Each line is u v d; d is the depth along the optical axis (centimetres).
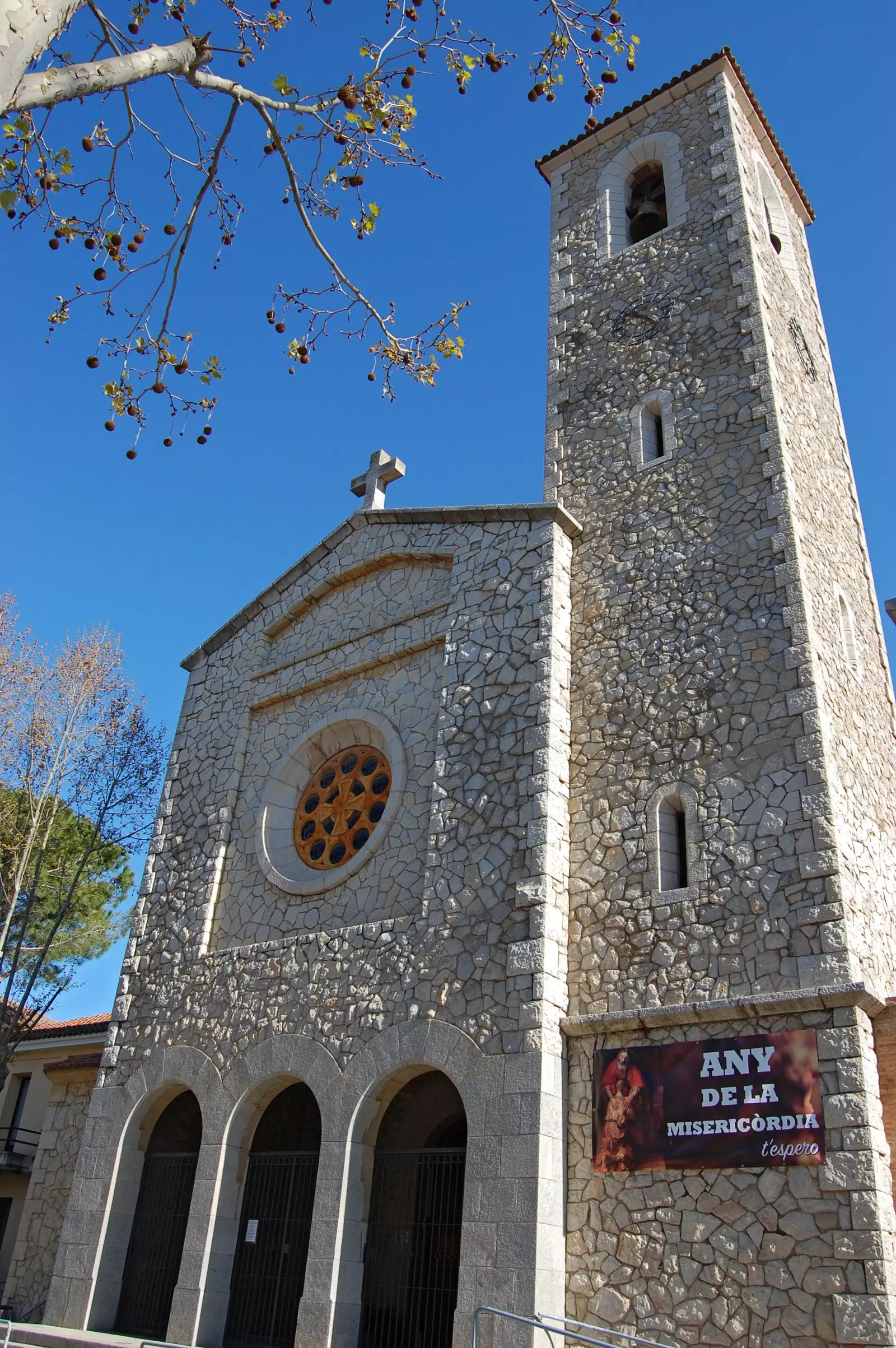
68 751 2647
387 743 1725
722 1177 1136
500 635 1644
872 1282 997
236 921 1792
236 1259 1516
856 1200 1038
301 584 2083
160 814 2055
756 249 1862
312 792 1858
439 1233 1462
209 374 1021
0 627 2673
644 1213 1173
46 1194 1934
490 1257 1195
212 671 2167
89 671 2731
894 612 1705
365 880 1628
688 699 1449
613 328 1950
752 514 1540
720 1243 1108
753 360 1694
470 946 1413
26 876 2655
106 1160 1695
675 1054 1224
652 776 1427
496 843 1463
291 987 1598
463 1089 1316
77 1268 1627
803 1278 1042
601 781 1472
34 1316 1769
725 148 2000
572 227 2191
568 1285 1189
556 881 1402
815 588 1529
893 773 1655
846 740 1441
